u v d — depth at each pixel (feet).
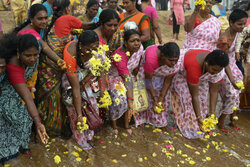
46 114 10.64
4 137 9.09
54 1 10.84
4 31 24.99
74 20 10.85
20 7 20.54
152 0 24.04
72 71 9.61
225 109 13.52
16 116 9.07
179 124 13.12
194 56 11.53
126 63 11.23
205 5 13.29
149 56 11.59
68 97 10.09
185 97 12.68
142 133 12.60
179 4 29.40
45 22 9.90
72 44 9.79
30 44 7.98
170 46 10.48
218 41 13.42
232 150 12.03
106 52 11.20
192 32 13.91
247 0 25.26
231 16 12.68
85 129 10.18
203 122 11.44
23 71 8.63
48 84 10.43
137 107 12.41
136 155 10.72
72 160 9.86
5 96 8.91
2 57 7.97
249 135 13.58
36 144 10.58
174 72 11.78
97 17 16.40
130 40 10.69
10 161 9.30
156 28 16.38
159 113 12.28
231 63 13.67
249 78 15.66
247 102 16.11
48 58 10.04
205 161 10.94
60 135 11.38
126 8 14.01
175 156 11.04
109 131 12.28
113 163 10.00
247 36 13.60
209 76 11.51
